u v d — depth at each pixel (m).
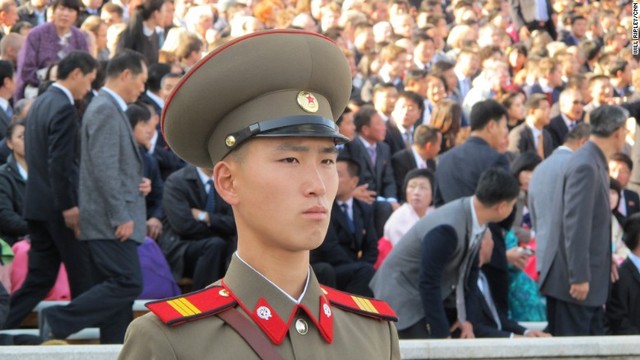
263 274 3.69
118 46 16.97
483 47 20.02
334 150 3.68
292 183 3.58
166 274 11.16
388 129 15.43
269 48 3.71
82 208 10.14
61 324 9.82
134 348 3.61
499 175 9.37
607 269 10.67
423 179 11.99
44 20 19.11
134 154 10.31
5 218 11.51
